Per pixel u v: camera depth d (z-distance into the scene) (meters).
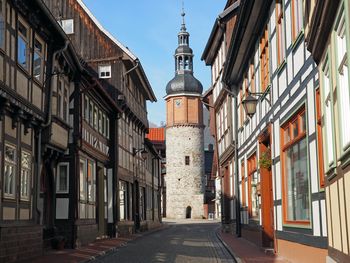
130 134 33.56
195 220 67.69
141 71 33.44
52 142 17.77
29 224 15.85
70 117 21.11
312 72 10.76
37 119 16.44
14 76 14.37
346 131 7.82
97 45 30.77
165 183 78.00
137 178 35.75
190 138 73.44
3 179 13.66
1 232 13.33
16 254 14.46
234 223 27.48
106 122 27.56
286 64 13.45
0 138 13.51
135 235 30.62
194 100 74.25
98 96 24.72
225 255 17.23
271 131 15.66
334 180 9.01
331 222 9.43
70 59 20.09
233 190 27.44
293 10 12.58
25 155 15.66
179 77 74.31
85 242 21.94
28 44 15.73
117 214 28.05
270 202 17.95
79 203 21.42
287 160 13.78
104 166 27.20
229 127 27.42
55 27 17.12
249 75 21.03
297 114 12.52
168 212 73.62
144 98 39.97
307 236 11.59
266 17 16.67
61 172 20.75
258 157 18.38
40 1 15.34
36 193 16.48
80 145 21.30
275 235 15.55
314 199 10.95
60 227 20.36
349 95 7.22
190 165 73.12
